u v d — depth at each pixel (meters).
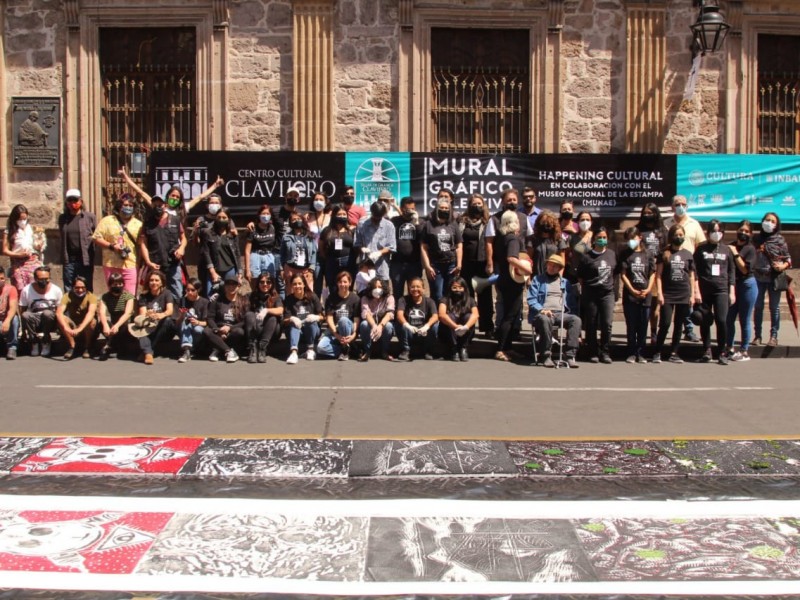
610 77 15.42
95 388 9.81
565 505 6.09
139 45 15.41
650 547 5.40
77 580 4.89
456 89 15.46
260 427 8.04
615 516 5.90
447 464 6.89
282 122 15.27
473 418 8.45
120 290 11.98
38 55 15.30
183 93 15.43
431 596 4.73
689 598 4.74
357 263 12.42
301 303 11.88
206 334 11.68
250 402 9.12
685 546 5.42
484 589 4.82
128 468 6.73
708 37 14.46
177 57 15.42
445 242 12.16
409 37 15.18
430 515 5.89
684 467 6.90
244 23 15.21
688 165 14.98
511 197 12.14
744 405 9.16
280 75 15.25
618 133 15.48
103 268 13.91
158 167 14.67
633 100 15.32
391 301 11.93
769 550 5.38
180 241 12.81
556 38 15.28
